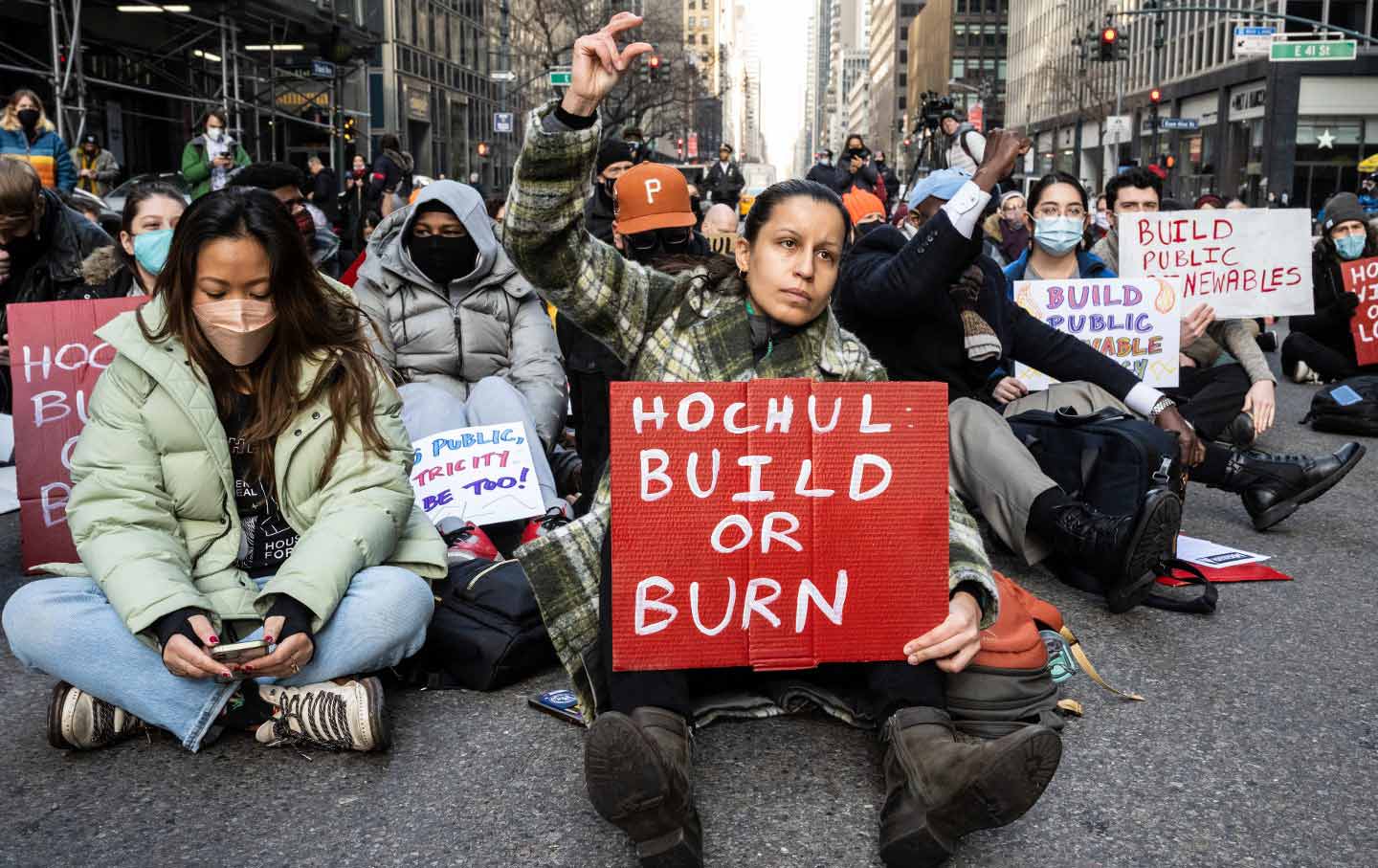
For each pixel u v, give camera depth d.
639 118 46.75
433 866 2.39
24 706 3.27
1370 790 2.78
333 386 3.09
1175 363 5.69
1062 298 5.64
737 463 2.43
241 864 2.40
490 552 3.74
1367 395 7.82
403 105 45.25
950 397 4.38
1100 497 4.18
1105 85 66.88
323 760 2.90
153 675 2.83
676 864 2.17
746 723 3.10
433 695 3.34
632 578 2.39
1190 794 2.74
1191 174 56.94
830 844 2.47
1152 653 3.72
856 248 4.18
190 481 3.00
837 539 2.46
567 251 2.59
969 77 110.12
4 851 2.45
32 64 20.16
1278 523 5.25
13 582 4.37
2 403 5.75
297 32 26.33
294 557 2.88
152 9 21.94
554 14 46.47
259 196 2.94
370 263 5.04
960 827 2.19
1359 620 4.06
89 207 8.30
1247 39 27.14
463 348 4.98
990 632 2.80
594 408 4.61
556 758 2.91
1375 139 46.31
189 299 2.94
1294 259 6.29
